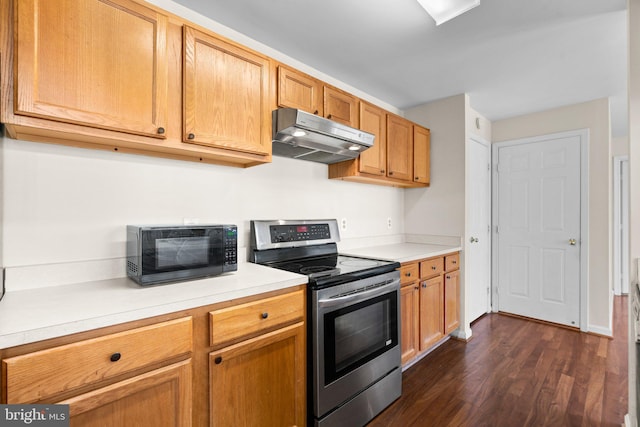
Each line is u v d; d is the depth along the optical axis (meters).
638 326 1.22
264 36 1.97
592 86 2.74
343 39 2.00
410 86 2.76
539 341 2.86
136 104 1.26
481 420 1.77
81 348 0.92
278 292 1.45
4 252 1.22
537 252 3.41
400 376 2.03
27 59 1.02
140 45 1.27
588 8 1.68
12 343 0.81
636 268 1.54
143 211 1.58
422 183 3.08
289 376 1.48
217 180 1.87
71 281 1.37
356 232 2.83
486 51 2.15
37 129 1.10
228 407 1.25
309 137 1.87
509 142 3.60
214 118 1.50
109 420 0.97
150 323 1.06
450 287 2.82
